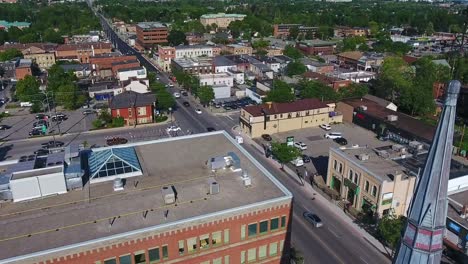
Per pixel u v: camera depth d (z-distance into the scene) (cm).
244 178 4788
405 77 14788
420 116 12731
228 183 4869
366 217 6656
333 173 7638
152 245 3956
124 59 17875
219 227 4247
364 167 6806
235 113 12825
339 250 5878
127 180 4881
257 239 4544
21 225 3941
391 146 7919
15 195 4369
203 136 6419
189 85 14900
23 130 11138
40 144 10144
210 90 13412
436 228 1778
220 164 5172
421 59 17525
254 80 16438
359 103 12162
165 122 11919
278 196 4581
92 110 13050
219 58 18562
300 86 14112
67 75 14412
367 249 5906
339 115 11831
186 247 4150
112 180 4875
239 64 17712
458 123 12212
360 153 7544
